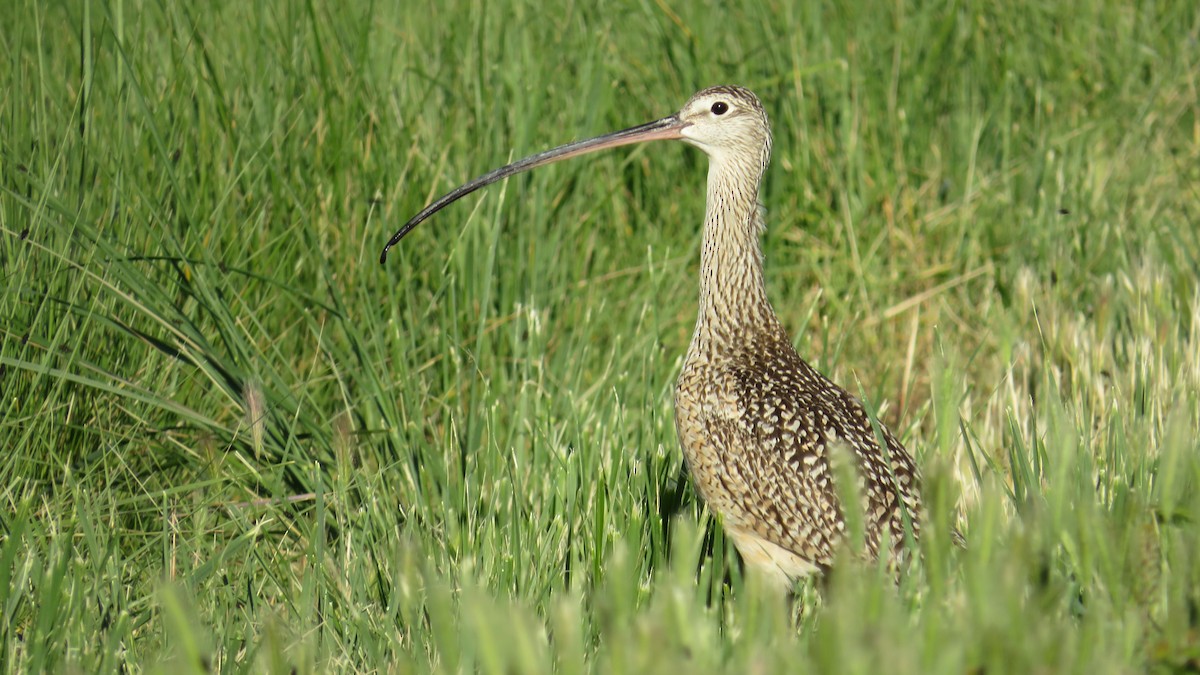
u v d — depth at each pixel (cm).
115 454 1138
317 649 895
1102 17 2011
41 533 998
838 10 1848
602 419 1216
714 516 1094
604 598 659
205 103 1349
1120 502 854
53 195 1170
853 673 611
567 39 1683
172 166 1268
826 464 1006
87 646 870
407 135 1459
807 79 1711
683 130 1175
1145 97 1888
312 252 1345
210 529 1091
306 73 1459
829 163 1678
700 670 626
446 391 1313
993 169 1750
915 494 1014
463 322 1389
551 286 1470
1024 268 1527
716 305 1132
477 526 1048
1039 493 938
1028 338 1449
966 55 1859
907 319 1578
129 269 1159
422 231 1436
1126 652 698
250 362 1176
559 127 1589
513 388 1318
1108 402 1234
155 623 937
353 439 1209
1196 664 696
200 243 1190
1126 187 1712
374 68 1535
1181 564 731
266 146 1362
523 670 609
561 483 1074
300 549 1119
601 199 1580
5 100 1256
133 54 1390
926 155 1742
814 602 979
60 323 1141
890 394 1456
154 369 1206
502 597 905
